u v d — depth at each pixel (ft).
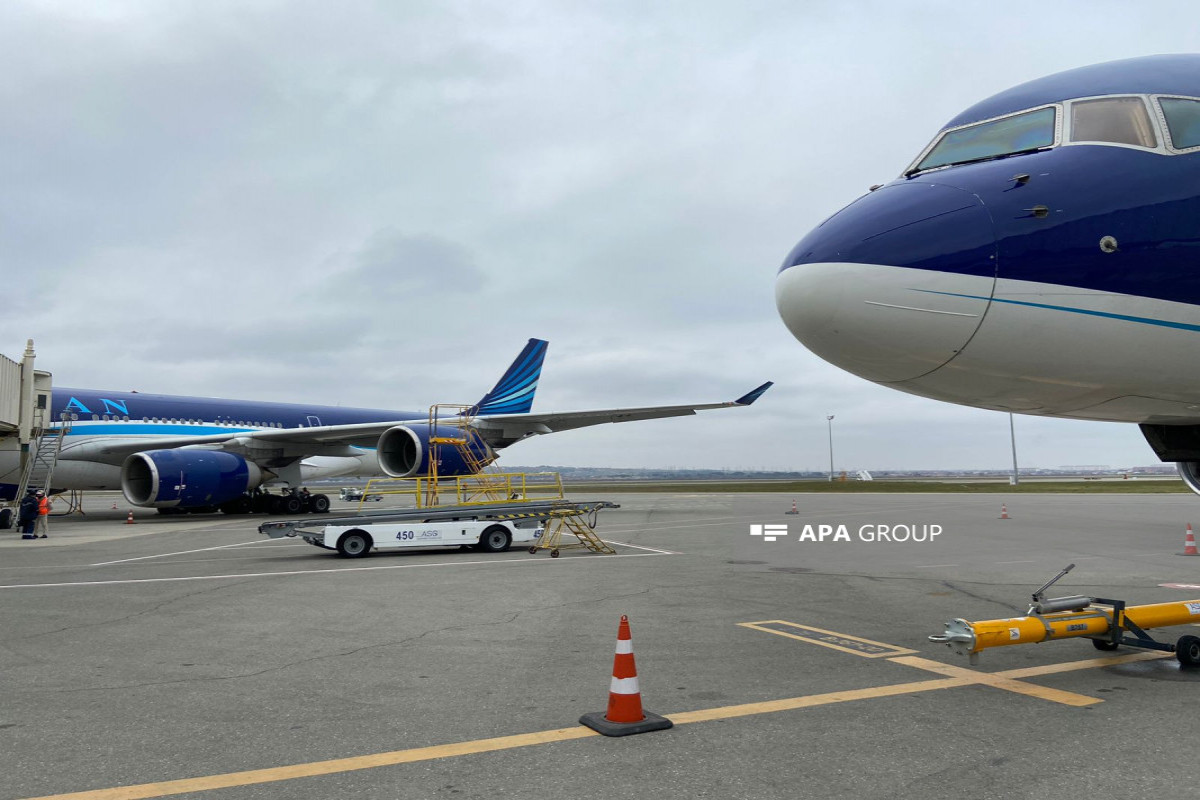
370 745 14.60
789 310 17.25
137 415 89.10
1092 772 13.00
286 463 91.04
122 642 23.95
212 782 12.82
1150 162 16.66
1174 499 116.37
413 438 70.95
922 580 37.47
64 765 13.60
